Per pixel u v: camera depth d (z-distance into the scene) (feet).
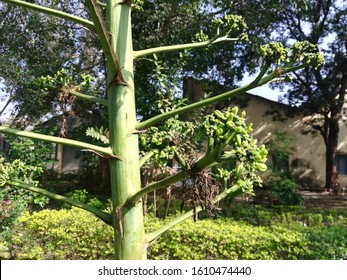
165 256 15.42
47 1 34.06
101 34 4.70
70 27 35.65
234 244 15.05
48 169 49.83
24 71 33.65
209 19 30.63
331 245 14.51
